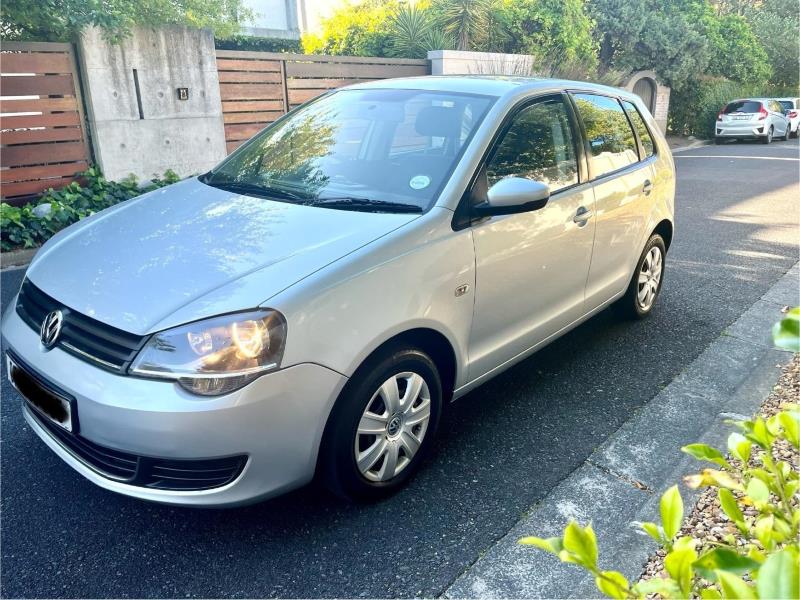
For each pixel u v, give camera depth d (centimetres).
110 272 260
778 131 2142
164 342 224
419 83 370
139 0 820
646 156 456
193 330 224
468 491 284
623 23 2002
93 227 312
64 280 265
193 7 944
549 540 111
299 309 231
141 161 869
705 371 397
